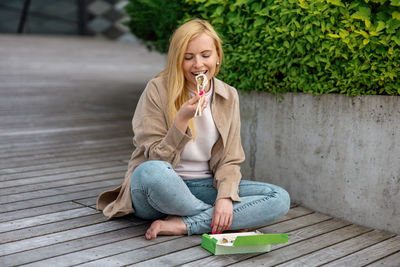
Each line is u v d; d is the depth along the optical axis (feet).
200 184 7.57
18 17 53.67
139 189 6.87
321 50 8.06
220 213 6.94
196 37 6.84
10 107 19.31
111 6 56.65
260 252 6.87
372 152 7.92
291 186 9.27
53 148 13.06
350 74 7.91
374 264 6.65
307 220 8.38
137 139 7.34
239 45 9.62
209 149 7.49
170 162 7.01
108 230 7.40
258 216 7.22
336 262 6.66
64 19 56.29
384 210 7.87
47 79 29.12
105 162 11.86
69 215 8.02
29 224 7.55
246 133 10.02
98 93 24.61
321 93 8.48
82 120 17.48
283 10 8.48
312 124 8.75
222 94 7.43
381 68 7.55
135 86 27.91
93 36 57.57
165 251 6.70
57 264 6.17
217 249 6.62
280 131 9.34
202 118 7.30
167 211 7.06
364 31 7.65
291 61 8.63
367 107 7.90
